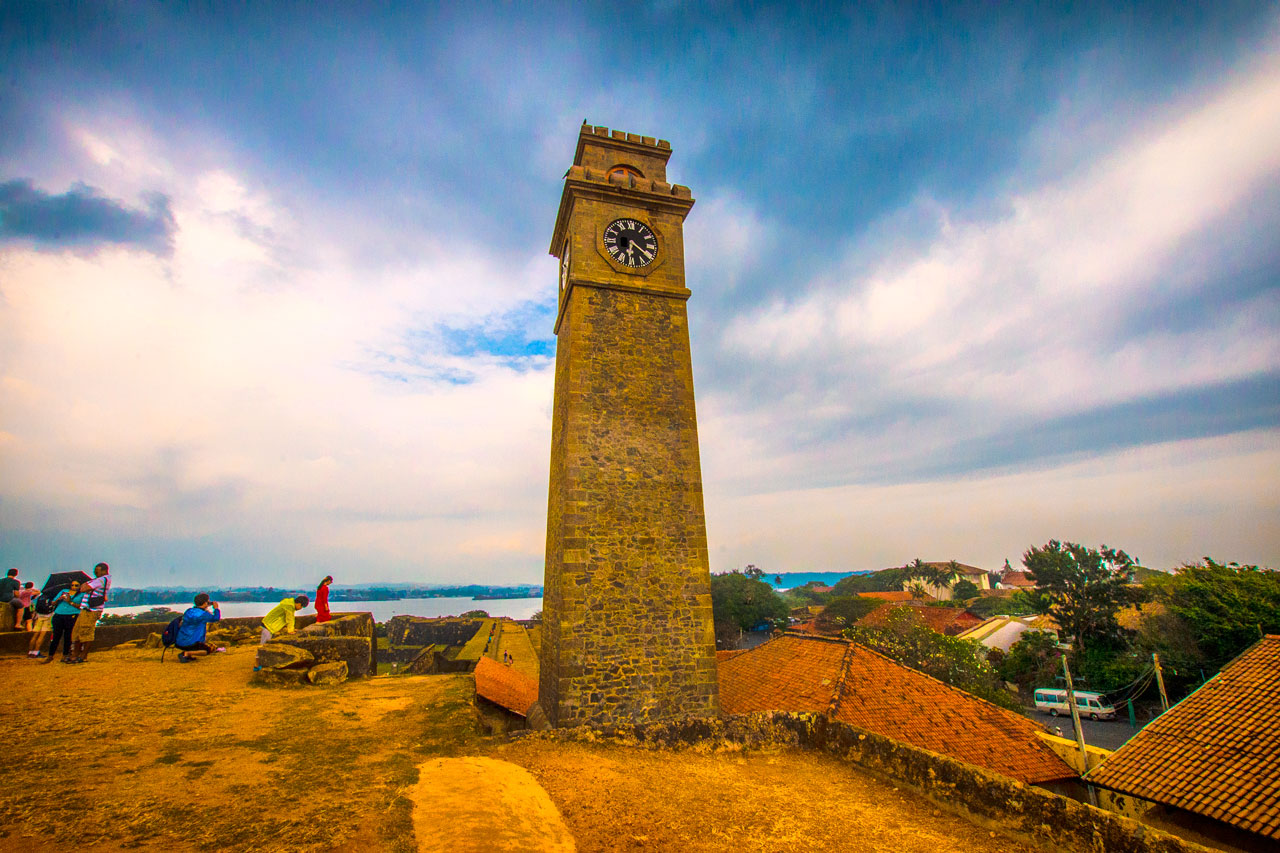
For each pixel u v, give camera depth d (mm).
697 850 8320
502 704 16875
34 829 5965
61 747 8484
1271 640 18766
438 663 42438
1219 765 14578
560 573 15602
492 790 8672
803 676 19109
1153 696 40469
